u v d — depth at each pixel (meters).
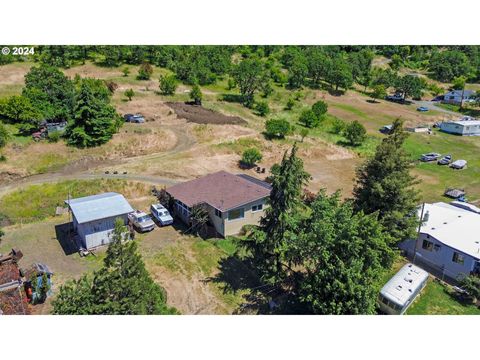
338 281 21.62
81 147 45.25
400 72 115.56
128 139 48.38
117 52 79.12
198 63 83.19
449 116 82.94
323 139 59.81
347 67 94.25
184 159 46.38
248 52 103.88
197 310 24.61
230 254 30.19
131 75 75.69
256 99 76.44
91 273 27.48
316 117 65.12
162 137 50.56
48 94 52.28
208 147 50.06
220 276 27.86
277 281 25.47
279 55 109.06
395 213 29.41
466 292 27.23
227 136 53.91
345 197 42.66
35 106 48.97
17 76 63.59
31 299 24.38
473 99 91.12
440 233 30.83
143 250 30.08
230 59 94.88
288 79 90.19
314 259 23.12
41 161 41.94
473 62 122.69
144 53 83.06
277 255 25.33
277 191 24.95
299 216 25.45
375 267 23.22
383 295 24.64
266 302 25.55
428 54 130.50
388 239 26.97
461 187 47.94
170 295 25.75
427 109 86.94
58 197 37.25
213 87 80.50
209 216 33.19
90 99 45.62
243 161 48.34
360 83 102.38
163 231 33.00
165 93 69.25
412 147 61.53
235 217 32.22
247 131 56.28
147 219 33.06
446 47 132.25
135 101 62.97
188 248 30.66
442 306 25.95
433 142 65.19
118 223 20.42
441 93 102.38
